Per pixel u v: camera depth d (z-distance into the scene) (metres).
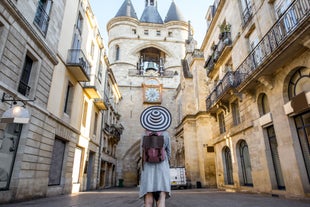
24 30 8.55
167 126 2.65
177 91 35.72
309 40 6.78
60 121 11.82
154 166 2.61
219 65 16.56
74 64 13.10
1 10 7.20
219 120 17.27
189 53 29.86
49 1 11.09
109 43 43.31
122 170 33.06
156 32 44.41
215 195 10.62
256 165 10.91
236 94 12.69
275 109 9.37
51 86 11.15
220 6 16.53
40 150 9.76
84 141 16.55
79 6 15.43
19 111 6.86
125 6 45.50
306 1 7.17
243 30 12.73
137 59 42.62
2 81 7.40
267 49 9.61
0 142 7.38
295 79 8.59
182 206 6.48
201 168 22.00
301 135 8.20
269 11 10.02
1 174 7.49
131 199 9.02
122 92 37.97
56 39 11.66
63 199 8.99
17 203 7.45
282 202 6.94
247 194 10.71
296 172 7.99
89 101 18.16
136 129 35.88
